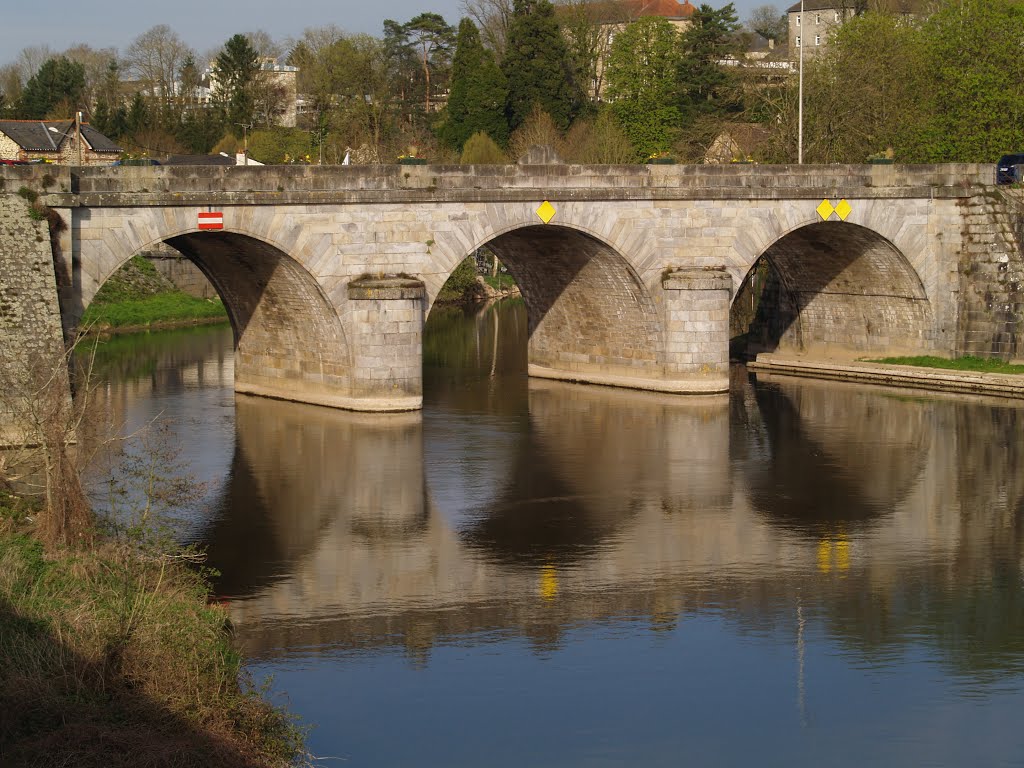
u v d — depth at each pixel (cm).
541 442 5084
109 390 6231
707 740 2602
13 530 3122
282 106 15612
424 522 3978
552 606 3275
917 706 2758
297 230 5125
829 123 8375
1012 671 2927
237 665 2703
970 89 7600
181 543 3703
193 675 2519
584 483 4462
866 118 8419
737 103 11256
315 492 4297
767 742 2597
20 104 14900
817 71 8719
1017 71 7638
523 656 2959
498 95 11300
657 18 11638
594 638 3072
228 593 3316
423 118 13950
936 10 10388
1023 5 8000
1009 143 7544
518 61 11369
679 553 3706
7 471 3550
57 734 2233
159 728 2336
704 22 11419
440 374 6925
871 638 3097
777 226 6100
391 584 3412
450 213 5425
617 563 3616
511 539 3822
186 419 5444
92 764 2180
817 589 3425
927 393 6247
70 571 2867
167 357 7444
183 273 10181
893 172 6366
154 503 3828
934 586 3450
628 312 6175
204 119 13575
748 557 3678
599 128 10688
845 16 11656
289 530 3869
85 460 3656
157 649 2527
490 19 13612
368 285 5275
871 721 2689
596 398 6062
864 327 6931
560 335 6656
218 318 9525
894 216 6366
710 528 3950
